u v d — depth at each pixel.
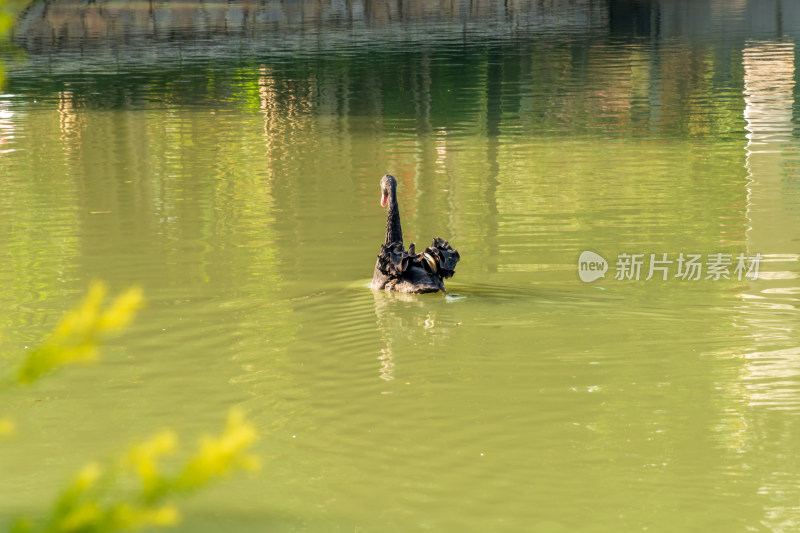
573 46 41.88
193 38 46.12
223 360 9.38
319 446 7.35
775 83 30.56
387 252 11.84
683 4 61.34
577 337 9.65
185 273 12.74
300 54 40.25
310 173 19.58
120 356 9.58
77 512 1.87
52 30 48.31
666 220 15.18
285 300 11.41
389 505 6.43
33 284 12.32
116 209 16.59
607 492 6.45
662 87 30.48
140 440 7.60
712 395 8.07
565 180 18.41
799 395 8.02
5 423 2.04
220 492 6.67
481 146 22.16
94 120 25.97
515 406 7.95
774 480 6.56
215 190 18.08
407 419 7.78
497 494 6.51
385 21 53.97
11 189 18.19
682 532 5.93
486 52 40.09
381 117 26.33
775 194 16.84
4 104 28.56
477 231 14.77
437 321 10.27
